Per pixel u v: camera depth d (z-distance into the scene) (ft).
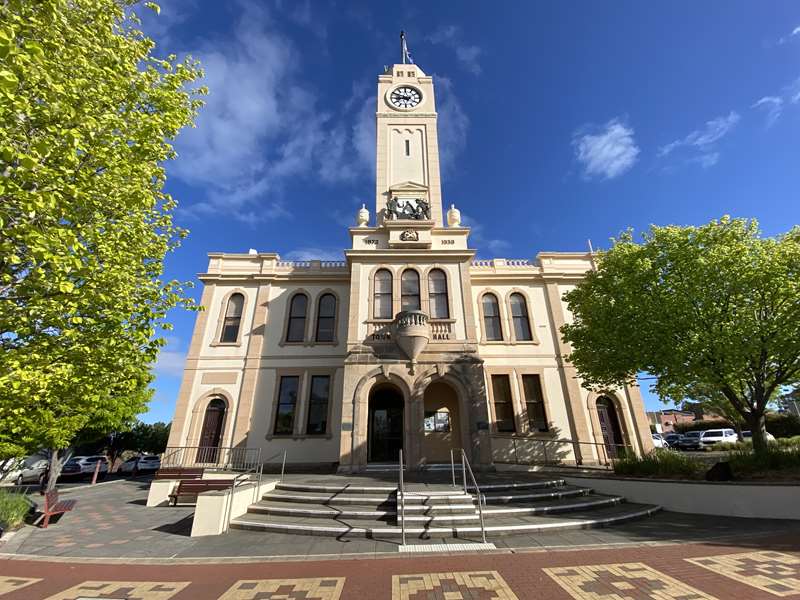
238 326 67.72
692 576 19.52
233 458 59.06
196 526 29.89
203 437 61.05
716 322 41.68
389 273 61.77
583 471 51.88
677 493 36.45
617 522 30.83
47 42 20.74
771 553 22.62
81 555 25.55
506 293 70.59
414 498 33.14
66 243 22.15
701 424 127.65
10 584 20.35
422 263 62.18
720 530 28.48
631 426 62.85
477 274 71.26
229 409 62.03
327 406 63.10
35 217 21.72
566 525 29.12
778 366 43.14
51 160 22.29
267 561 23.43
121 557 24.91
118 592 19.12
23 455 50.90
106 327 26.78
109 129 25.23
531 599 17.40
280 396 63.62
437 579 20.02
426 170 73.36
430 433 58.75
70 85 21.47
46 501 35.01
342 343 66.54
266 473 54.49
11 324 23.58
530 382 65.51
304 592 18.71
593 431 62.08
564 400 64.18
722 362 40.55
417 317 55.06
